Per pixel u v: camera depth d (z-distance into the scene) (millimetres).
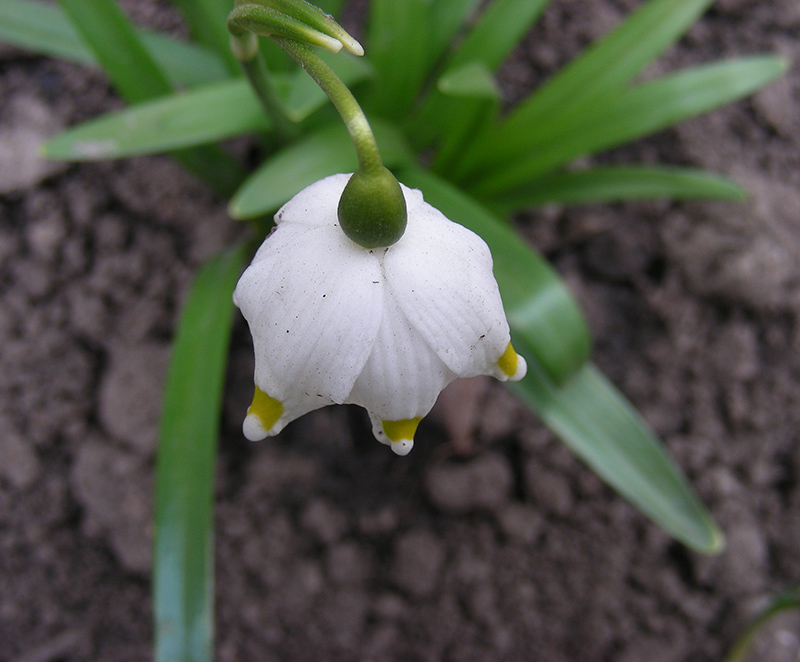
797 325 155
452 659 147
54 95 158
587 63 118
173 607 96
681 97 116
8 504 150
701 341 156
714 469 153
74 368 151
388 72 117
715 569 148
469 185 129
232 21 61
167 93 111
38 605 148
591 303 158
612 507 149
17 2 117
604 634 147
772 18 171
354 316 57
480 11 162
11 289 153
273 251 60
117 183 153
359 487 150
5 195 153
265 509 148
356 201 55
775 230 156
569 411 108
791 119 165
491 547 150
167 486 99
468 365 61
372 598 148
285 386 59
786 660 147
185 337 107
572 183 130
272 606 146
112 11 104
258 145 146
